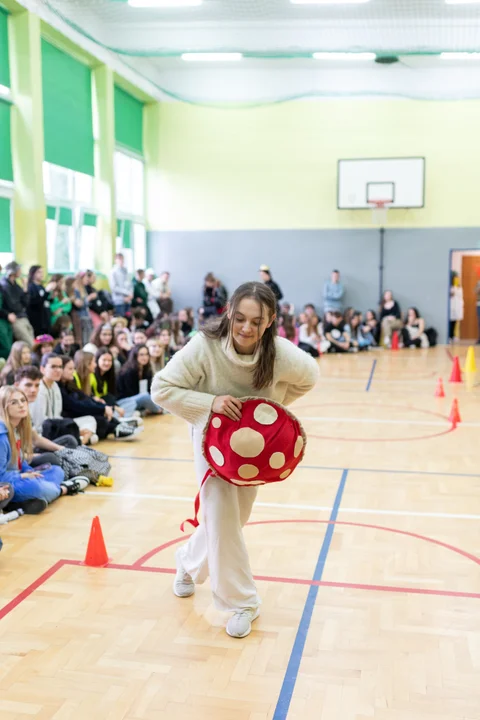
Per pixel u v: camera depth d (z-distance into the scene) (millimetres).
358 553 3740
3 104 9648
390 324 14484
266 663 2672
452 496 4719
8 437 4410
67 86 11305
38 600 3205
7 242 9930
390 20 8656
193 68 14484
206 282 14008
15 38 9664
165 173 15016
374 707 2396
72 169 11586
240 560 2865
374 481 5074
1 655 2734
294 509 4457
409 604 3156
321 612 3080
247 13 8742
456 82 13883
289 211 14812
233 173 14852
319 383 9750
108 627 2953
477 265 15648
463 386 9383
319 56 9633
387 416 7426
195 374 2652
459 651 2756
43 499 4402
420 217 14547
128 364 7477
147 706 2410
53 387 5801
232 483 2736
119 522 4246
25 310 8812
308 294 14969
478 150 14211
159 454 5871
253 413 2570
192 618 3033
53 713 2373
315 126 14547
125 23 9086
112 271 12039
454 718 2340
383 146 14438
